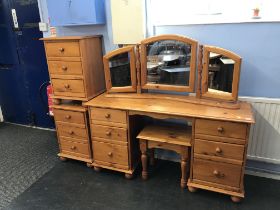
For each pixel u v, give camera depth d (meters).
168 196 1.85
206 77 1.79
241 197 1.72
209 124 1.64
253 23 1.73
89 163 2.20
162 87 1.95
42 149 2.62
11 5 2.66
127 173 2.02
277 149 1.88
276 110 1.79
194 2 1.93
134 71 1.98
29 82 2.95
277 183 1.95
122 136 1.94
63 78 2.06
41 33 2.62
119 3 1.93
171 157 2.29
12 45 2.84
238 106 1.71
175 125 2.05
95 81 2.13
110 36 2.17
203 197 1.83
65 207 1.79
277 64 1.77
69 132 2.20
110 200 1.84
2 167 2.31
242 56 1.83
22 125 3.25
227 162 1.68
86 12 1.98
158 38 1.84
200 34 1.89
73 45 1.92
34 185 2.04
